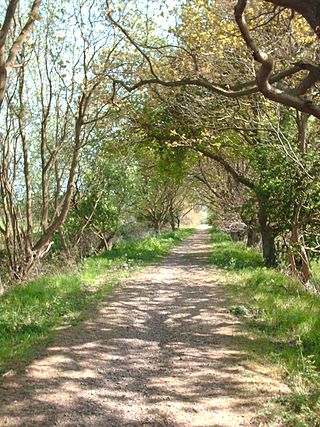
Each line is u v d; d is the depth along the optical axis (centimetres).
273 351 692
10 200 1589
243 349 703
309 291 1198
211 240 3809
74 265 1695
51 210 2033
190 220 8488
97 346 722
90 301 1054
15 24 1439
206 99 1507
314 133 1653
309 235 1531
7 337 744
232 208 2228
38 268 1600
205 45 1217
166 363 650
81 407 504
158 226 3969
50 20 1527
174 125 1859
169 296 1149
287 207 1523
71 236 2302
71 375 596
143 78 1512
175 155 2127
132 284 1323
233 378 588
